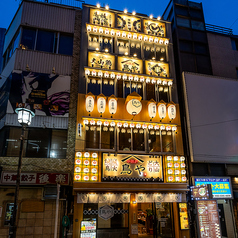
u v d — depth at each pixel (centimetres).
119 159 1598
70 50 1836
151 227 1648
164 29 2089
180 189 1580
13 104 1550
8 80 1653
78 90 1678
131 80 1823
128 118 1708
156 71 1917
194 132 1803
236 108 1980
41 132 1568
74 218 1437
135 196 1529
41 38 1797
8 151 1477
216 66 2152
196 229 1606
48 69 1712
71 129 1609
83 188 1434
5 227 1322
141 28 2017
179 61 2062
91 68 1736
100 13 1962
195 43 2194
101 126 1642
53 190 1370
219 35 2291
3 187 1380
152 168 1634
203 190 1552
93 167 1531
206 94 1942
